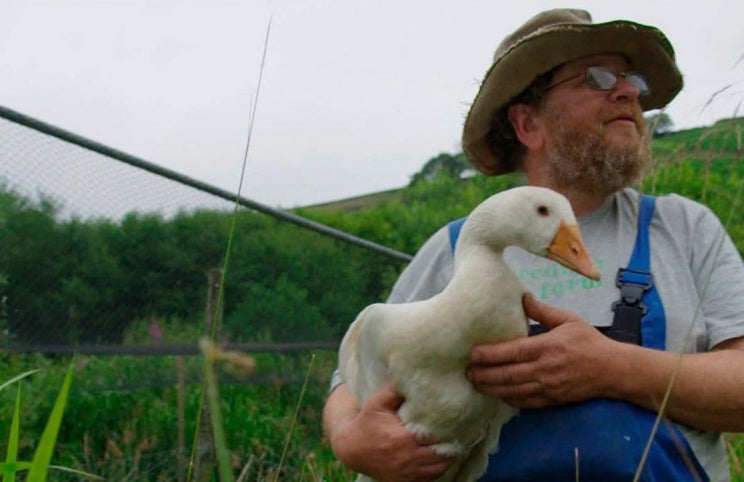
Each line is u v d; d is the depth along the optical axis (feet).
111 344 14.21
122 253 14.05
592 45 8.54
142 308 14.51
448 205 40.37
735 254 7.90
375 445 7.01
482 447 7.30
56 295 13.43
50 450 4.85
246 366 3.75
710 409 6.83
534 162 9.29
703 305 7.70
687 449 6.99
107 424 15.46
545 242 6.90
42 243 13.04
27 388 13.80
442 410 6.86
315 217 37.27
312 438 15.97
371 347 7.24
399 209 39.86
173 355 14.71
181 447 13.74
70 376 4.98
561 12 9.21
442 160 44.83
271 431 15.94
